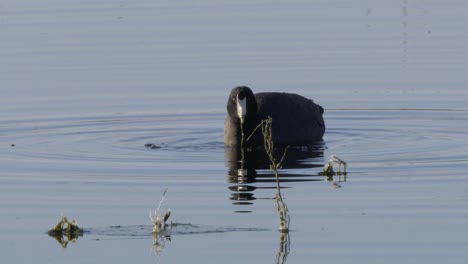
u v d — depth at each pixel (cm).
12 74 6266
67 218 3572
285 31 7200
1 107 5659
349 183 4016
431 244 3181
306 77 6159
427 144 4809
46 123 5362
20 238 3356
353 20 7525
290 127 5025
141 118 5469
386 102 5691
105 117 5478
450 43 6844
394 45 6838
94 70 6328
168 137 5100
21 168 4403
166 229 3409
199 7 7981
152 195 3888
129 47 6819
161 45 6862
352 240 3244
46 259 3136
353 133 5188
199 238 3309
